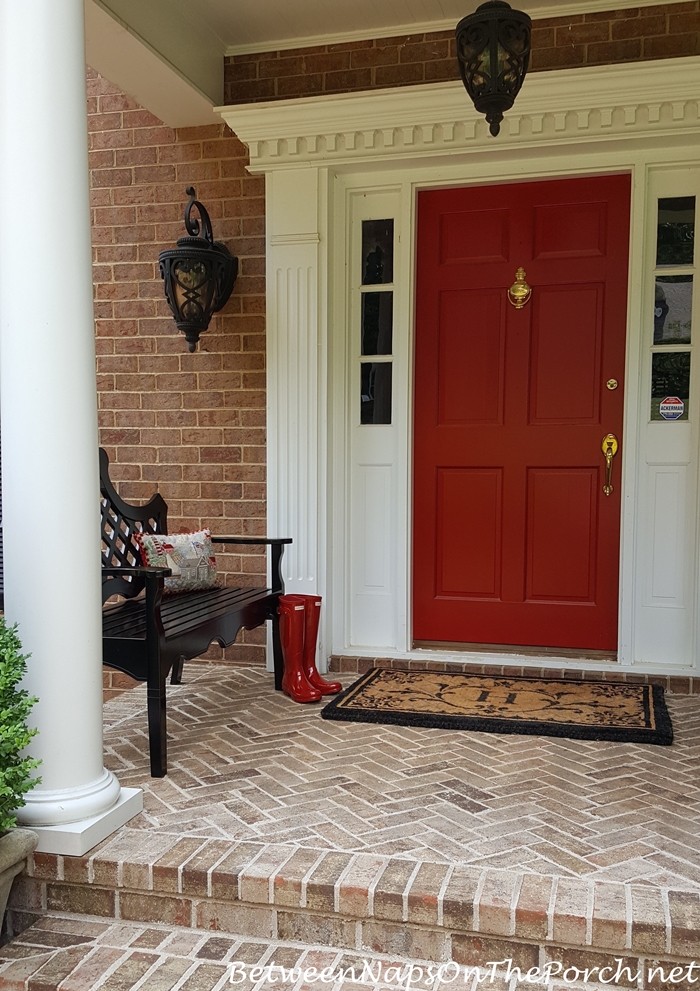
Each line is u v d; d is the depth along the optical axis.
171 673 3.91
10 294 2.29
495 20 2.57
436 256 4.13
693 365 3.78
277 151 3.98
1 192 2.29
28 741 2.08
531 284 4.02
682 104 3.51
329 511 4.16
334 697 3.67
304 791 2.63
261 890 2.10
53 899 2.27
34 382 2.28
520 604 4.12
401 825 2.38
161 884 2.17
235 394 4.26
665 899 1.98
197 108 4.05
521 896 1.99
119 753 2.99
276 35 4.03
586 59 3.71
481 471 4.14
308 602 3.68
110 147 4.36
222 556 4.29
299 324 4.05
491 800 2.55
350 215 4.17
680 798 2.57
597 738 3.09
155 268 4.34
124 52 3.49
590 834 2.32
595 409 3.98
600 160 3.80
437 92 3.69
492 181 3.98
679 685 3.77
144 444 4.40
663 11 3.62
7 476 2.32
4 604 2.34
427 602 4.23
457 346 4.14
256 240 4.18
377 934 2.05
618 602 3.97
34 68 2.24
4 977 1.96
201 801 2.56
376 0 3.70
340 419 4.19
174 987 1.92
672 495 3.85
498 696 3.59
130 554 3.61
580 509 4.02
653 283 3.82
